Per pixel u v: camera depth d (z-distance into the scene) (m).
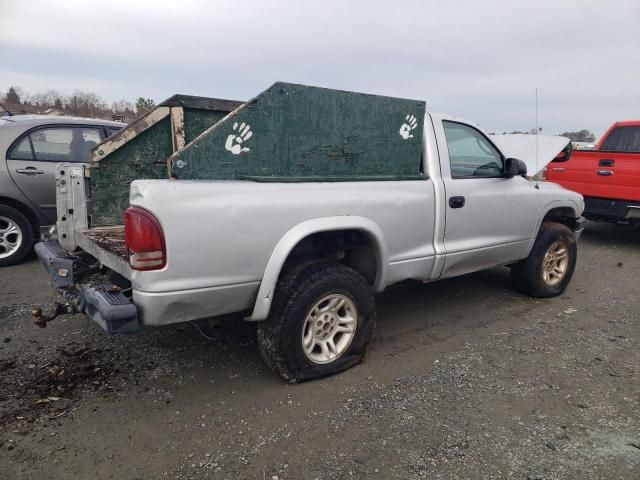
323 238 3.37
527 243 4.77
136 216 2.45
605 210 7.49
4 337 3.78
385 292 5.23
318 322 3.20
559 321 4.49
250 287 2.83
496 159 4.44
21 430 2.64
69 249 3.64
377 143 3.45
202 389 3.13
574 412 2.95
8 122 5.71
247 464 2.42
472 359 3.64
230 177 2.83
